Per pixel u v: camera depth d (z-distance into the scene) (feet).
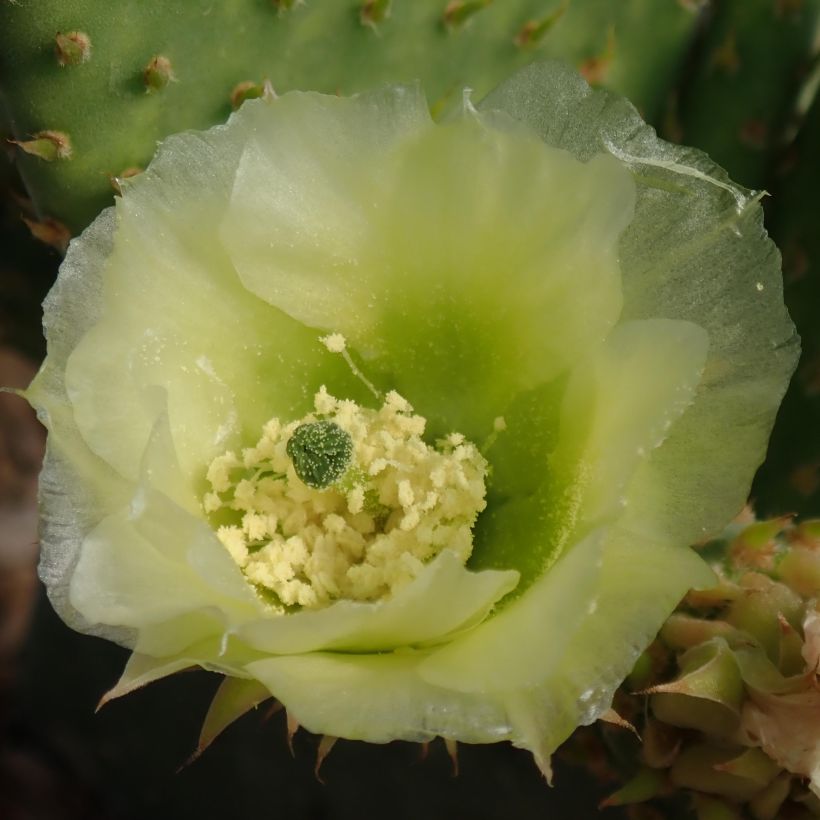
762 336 0.63
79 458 0.64
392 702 0.59
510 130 0.64
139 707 0.97
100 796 1.05
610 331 0.64
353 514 0.69
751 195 0.64
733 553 0.67
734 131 0.82
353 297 0.68
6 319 1.01
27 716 1.11
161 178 0.66
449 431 0.71
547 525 0.66
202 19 0.70
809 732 0.62
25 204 0.79
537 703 0.59
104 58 0.70
